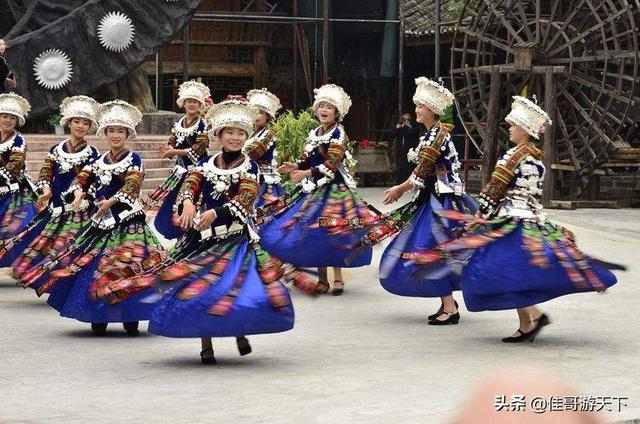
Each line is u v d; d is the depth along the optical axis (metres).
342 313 11.99
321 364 9.02
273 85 36.72
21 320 11.30
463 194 11.52
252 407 7.41
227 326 8.49
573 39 27.38
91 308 10.08
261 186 14.58
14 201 13.44
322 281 13.45
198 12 34.81
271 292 8.66
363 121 37.09
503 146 30.23
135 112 10.45
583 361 9.19
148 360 9.19
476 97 31.69
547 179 27.14
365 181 35.41
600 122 27.02
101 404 7.52
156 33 28.55
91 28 27.95
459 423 3.12
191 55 35.75
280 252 13.13
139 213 10.43
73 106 11.81
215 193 8.83
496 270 9.82
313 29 35.28
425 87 11.45
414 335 10.58
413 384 8.19
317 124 19.88
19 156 13.31
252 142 14.39
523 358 9.32
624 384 8.23
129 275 10.09
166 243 17.30
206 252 8.77
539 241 9.83
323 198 13.20
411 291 11.31
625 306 12.41
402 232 11.53
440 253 10.02
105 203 10.21
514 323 11.34
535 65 27.98
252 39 36.03
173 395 7.81
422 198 11.52
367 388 8.04
